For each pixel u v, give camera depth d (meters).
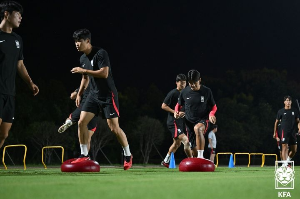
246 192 2.86
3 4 4.98
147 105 31.72
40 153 24.16
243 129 30.55
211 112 7.62
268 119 31.80
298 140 30.00
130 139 28.17
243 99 33.97
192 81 7.62
